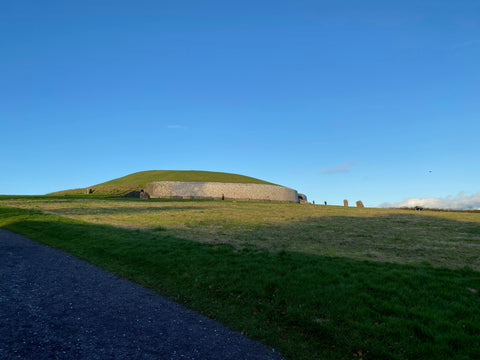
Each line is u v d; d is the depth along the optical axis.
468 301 10.42
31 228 25.42
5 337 8.34
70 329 9.12
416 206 59.06
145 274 15.02
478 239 24.20
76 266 15.94
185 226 28.31
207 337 9.31
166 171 115.75
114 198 63.19
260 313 10.90
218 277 13.81
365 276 12.91
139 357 7.90
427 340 8.55
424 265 15.28
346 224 33.06
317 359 8.39
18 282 12.80
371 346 8.64
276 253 17.47
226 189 81.31
